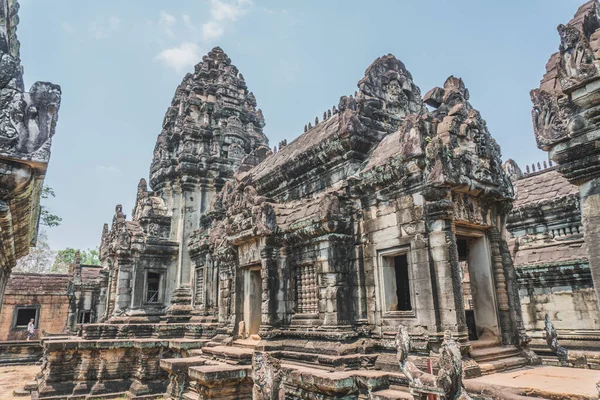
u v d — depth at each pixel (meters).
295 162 15.30
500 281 10.86
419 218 10.28
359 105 13.80
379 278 11.41
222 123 28.41
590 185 5.86
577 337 14.23
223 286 17.03
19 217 4.87
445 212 9.75
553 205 15.96
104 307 30.55
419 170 10.34
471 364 8.57
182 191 25.88
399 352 8.05
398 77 15.27
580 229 15.45
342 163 13.75
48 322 34.50
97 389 18.45
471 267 11.30
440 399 7.04
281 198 16.64
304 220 12.70
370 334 11.42
